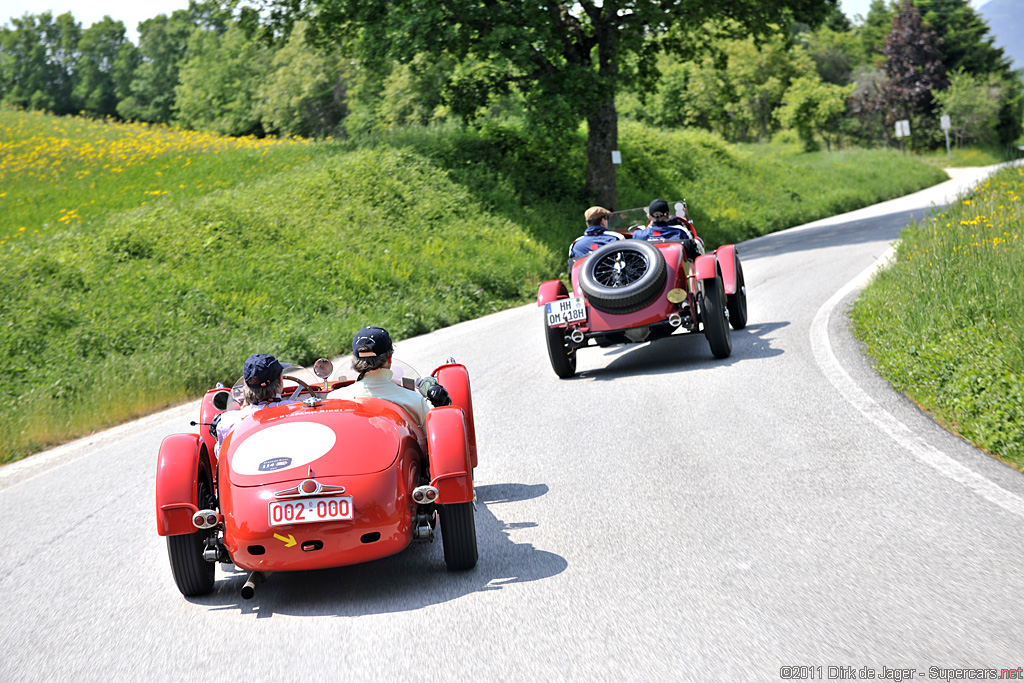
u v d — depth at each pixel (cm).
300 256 1903
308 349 1426
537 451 680
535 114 2522
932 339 778
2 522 657
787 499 509
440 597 423
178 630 414
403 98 4059
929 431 617
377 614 411
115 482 742
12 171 2750
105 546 565
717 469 580
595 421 756
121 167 2852
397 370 567
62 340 1408
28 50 11850
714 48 3011
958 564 396
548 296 1003
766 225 3177
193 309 1562
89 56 11719
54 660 391
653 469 597
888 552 418
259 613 428
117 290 1616
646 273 915
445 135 2933
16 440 967
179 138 3609
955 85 6838
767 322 1157
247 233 2005
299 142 3456
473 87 2736
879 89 7069
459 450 442
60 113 11788
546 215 2556
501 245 2225
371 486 419
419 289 1847
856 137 7338
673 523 491
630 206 2930
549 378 993
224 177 2647
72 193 2491
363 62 2506
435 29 2297
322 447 433
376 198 2336
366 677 346
